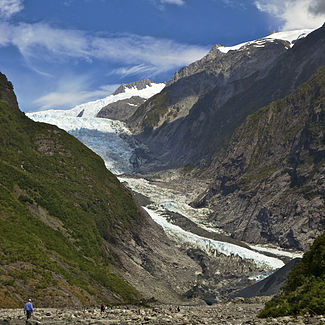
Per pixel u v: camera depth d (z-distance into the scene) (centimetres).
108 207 13725
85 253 10212
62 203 11481
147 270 12912
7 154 12731
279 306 3975
